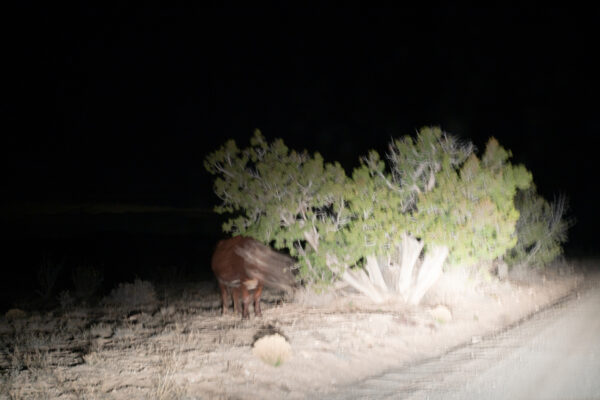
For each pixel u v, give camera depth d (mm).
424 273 15977
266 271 13289
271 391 8523
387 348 11414
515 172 16750
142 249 35594
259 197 15375
